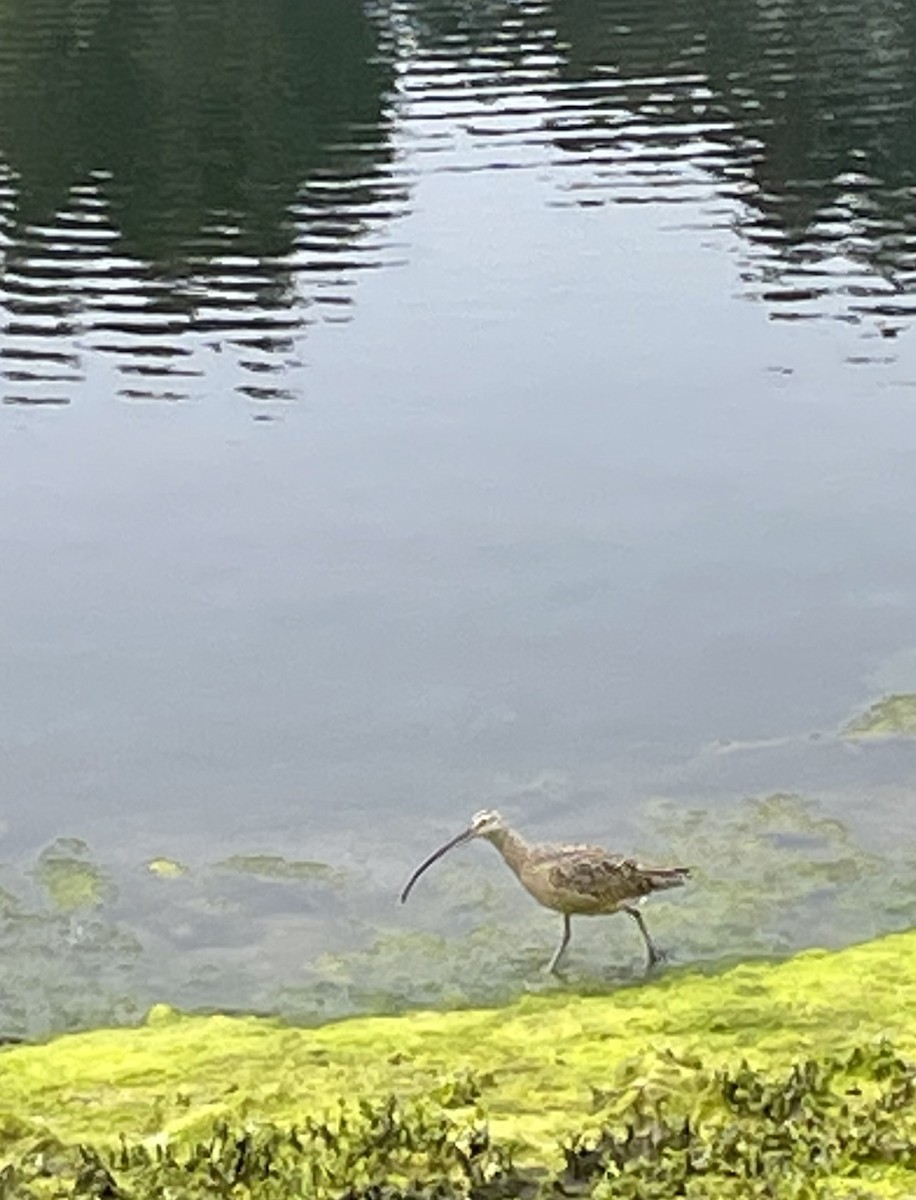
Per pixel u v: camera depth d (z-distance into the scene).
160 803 13.42
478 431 21.77
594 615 16.80
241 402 22.92
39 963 11.11
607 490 19.89
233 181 33.31
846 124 35.41
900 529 18.53
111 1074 8.86
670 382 23.11
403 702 15.11
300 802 13.35
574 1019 9.38
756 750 13.88
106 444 21.69
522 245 29.00
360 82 41.12
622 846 12.48
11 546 18.91
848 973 9.84
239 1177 7.36
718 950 10.93
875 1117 7.62
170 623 16.95
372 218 30.75
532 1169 7.43
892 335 24.36
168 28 48.78
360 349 24.75
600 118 36.81
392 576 17.86
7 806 13.41
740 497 19.53
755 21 46.09
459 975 10.78
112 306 26.67
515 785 13.54
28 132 37.59
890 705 14.55
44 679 15.80
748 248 28.33
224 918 11.62
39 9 51.72
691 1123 7.71
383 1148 7.57
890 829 12.48
